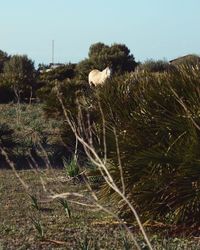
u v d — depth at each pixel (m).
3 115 28.70
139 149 9.33
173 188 8.93
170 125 9.16
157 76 10.46
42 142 18.92
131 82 11.10
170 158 8.99
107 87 11.27
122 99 10.17
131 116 9.83
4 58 60.94
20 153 17.64
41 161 16.80
